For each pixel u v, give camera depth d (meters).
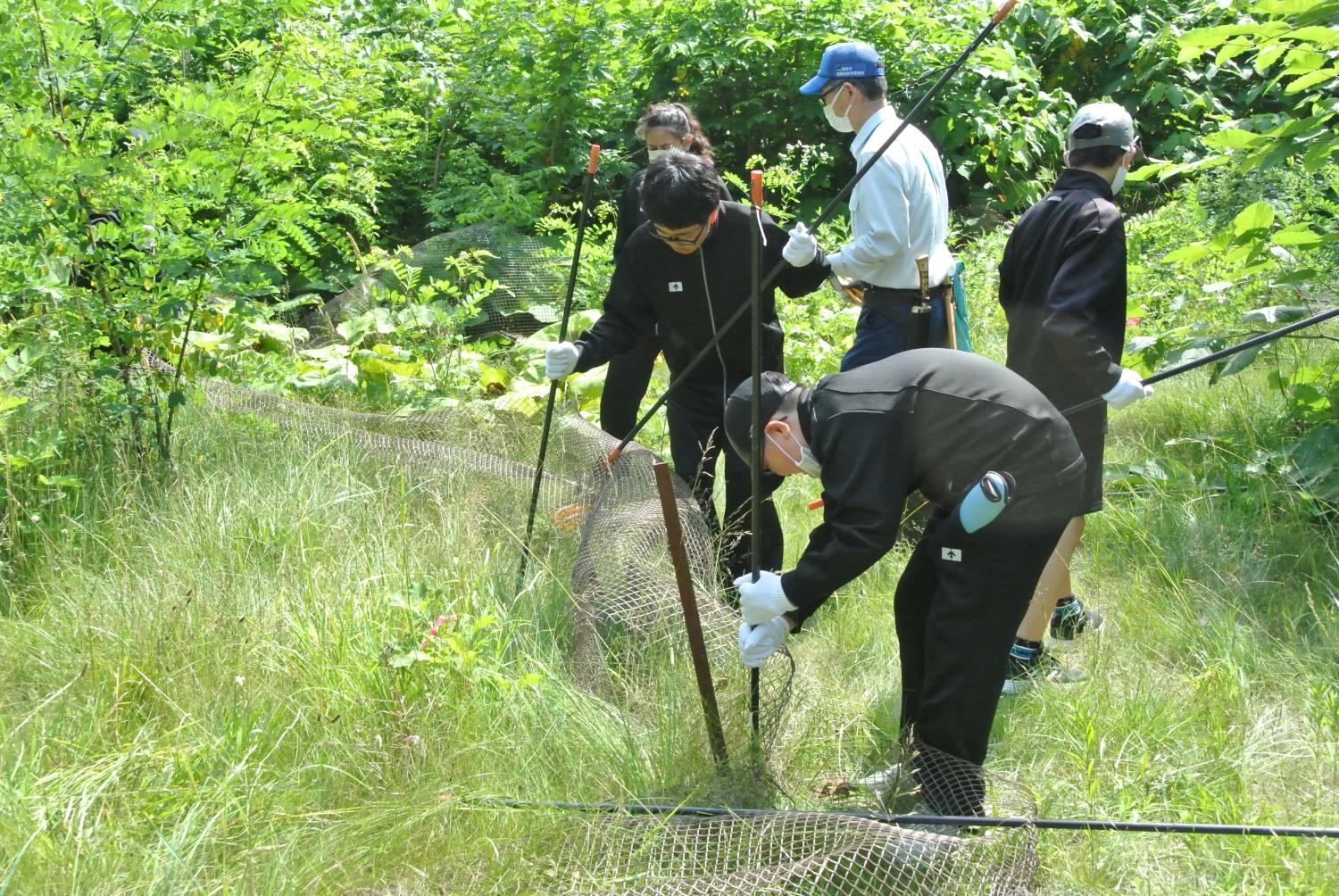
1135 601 4.23
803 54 9.09
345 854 2.85
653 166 3.84
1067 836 3.03
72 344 4.57
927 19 9.20
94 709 3.24
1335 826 3.04
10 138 4.30
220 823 2.88
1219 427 5.58
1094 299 3.72
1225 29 4.52
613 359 4.93
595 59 8.57
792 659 3.58
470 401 5.90
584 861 2.87
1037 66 10.34
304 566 3.95
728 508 4.41
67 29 4.45
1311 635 4.07
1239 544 4.57
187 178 4.66
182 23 5.38
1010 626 2.94
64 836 2.79
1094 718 3.48
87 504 4.37
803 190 9.10
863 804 3.20
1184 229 7.24
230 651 3.51
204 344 5.89
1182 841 3.00
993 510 2.76
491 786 3.15
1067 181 3.92
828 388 2.92
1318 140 4.67
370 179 7.56
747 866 2.79
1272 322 5.23
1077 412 3.82
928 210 4.07
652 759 3.29
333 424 5.21
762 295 4.22
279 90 4.80
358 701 3.36
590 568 4.00
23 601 3.99
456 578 3.98
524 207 7.83
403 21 9.14
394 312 6.66
